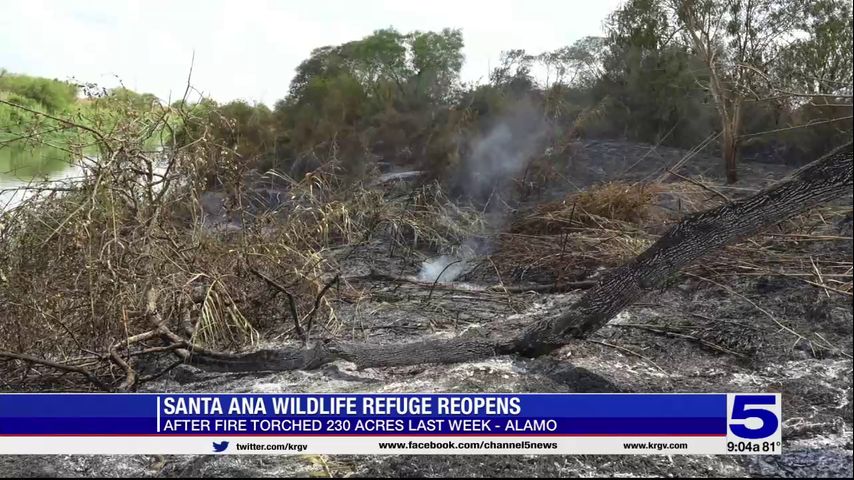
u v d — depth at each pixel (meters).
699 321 4.82
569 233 6.69
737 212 3.80
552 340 4.10
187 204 5.03
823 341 4.45
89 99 5.02
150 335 4.21
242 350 4.51
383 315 5.22
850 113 8.34
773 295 5.22
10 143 4.82
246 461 3.20
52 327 4.25
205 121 5.25
